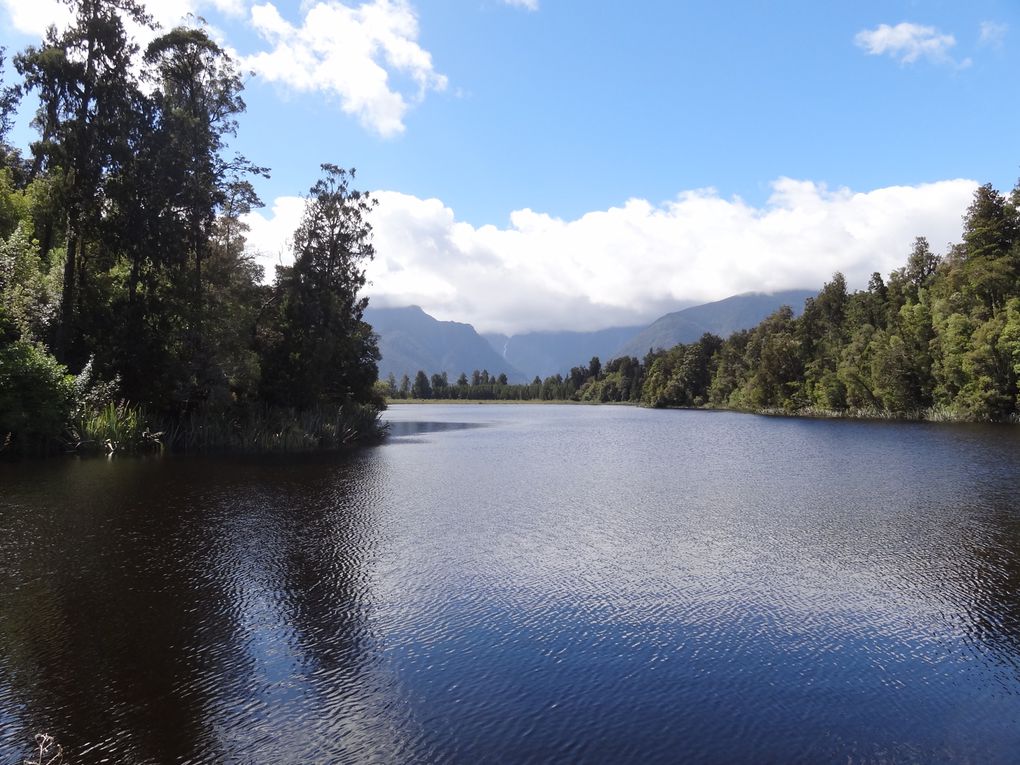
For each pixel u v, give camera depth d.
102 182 40.22
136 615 12.78
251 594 14.11
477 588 14.72
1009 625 12.62
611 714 9.03
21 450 36.28
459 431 73.88
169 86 44.34
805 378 126.69
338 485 29.39
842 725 8.82
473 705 9.27
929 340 92.62
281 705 9.20
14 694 9.48
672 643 11.66
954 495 27.08
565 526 21.30
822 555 17.70
